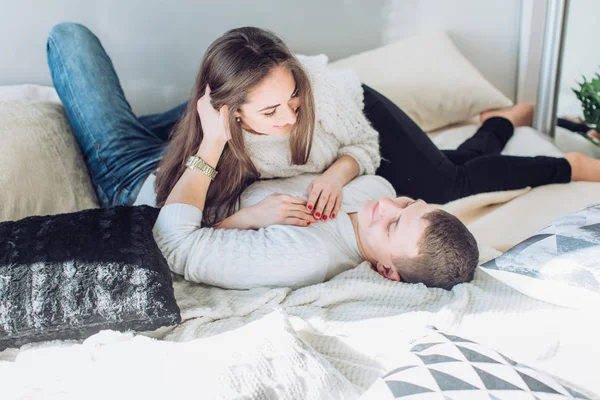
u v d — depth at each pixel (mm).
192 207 1349
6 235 1201
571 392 897
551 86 2191
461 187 1705
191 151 1431
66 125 1773
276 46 1280
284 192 1457
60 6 1998
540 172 1729
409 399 875
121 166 1662
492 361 925
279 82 1264
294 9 2180
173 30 2105
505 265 1242
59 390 1025
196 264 1292
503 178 1714
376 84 2070
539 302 1237
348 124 1542
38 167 1556
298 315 1235
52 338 1164
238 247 1288
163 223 1336
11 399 1023
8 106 1691
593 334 1138
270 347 1037
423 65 2102
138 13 2057
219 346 1080
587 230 1202
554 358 1100
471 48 2344
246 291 1304
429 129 2131
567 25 2104
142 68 2135
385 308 1243
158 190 1481
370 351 1148
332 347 1157
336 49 2283
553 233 1234
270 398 971
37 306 1107
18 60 2035
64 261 1151
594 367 1064
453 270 1272
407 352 1003
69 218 1258
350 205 1449
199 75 1359
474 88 2109
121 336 1155
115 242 1199
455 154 1854
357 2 2225
